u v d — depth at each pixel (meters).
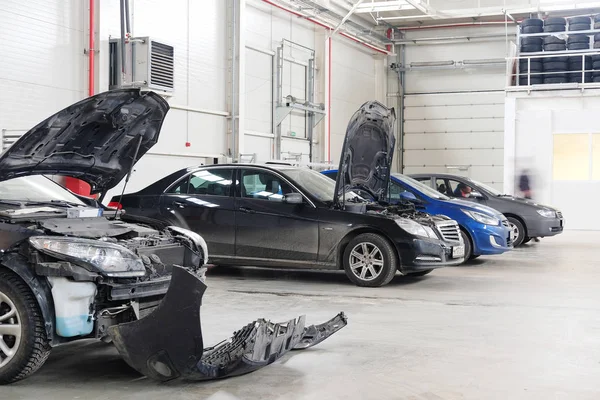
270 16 19.70
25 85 12.13
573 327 6.37
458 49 26.53
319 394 4.27
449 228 9.12
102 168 5.31
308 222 8.63
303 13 21.14
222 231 8.85
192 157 16.44
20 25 12.01
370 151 8.97
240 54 17.55
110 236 4.77
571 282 9.40
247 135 18.62
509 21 25.70
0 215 4.54
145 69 13.73
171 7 15.50
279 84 20.12
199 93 16.55
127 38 13.80
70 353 5.25
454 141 26.67
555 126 19.86
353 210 8.67
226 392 4.29
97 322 4.38
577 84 19.52
